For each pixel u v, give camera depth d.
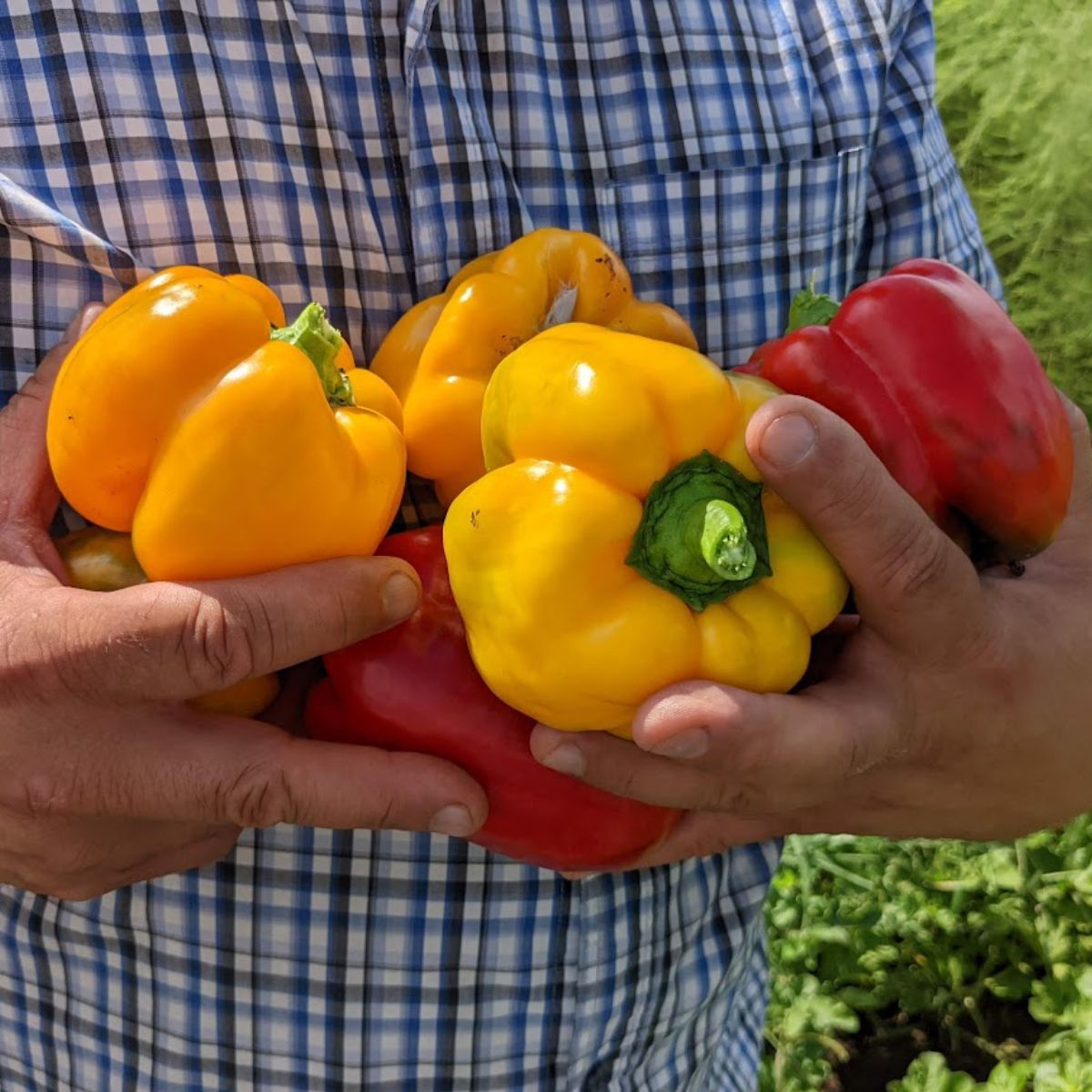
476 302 0.32
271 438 0.26
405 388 0.33
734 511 0.26
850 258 0.43
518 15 0.36
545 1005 0.40
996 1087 0.73
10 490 0.29
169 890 0.37
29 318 0.32
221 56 0.32
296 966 0.38
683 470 0.27
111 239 0.32
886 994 0.82
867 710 0.29
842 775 0.28
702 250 0.39
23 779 0.28
